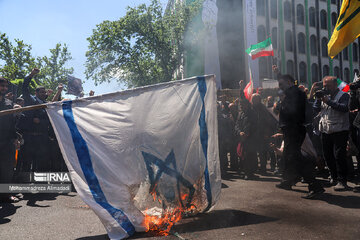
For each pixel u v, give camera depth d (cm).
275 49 2720
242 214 337
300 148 411
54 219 346
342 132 441
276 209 354
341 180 444
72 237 287
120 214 288
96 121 306
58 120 300
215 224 306
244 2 2536
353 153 524
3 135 428
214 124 348
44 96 546
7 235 295
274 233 275
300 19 2905
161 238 274
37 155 529
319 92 432
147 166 312
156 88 325
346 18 521
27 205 418
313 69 3002
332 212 335
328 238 260
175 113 328
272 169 665
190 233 282
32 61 2853
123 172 302
